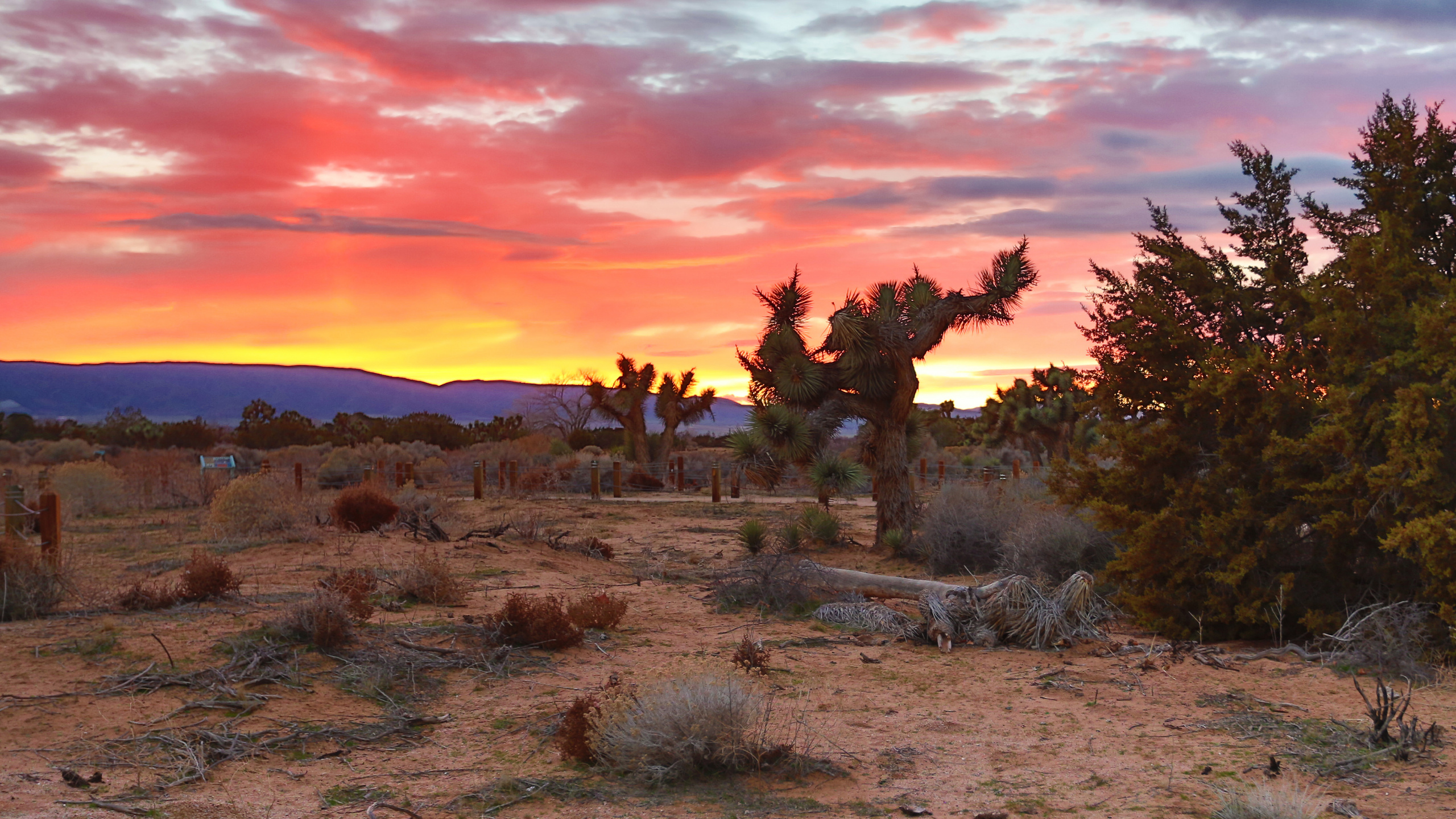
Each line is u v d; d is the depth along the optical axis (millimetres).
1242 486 10414
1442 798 5227
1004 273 17234
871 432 18844
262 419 69312
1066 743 6449
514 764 6023
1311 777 5652
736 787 5617
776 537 18719
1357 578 9797
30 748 5883
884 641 9945
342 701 7207
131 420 63406
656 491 33031
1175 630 10312
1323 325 9797
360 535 16844
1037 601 9867
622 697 6398
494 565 14188
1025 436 38188
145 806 5059
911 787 5598
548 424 50312
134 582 11062
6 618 9086
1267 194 11711
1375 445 9617
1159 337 11039
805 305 18516
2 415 59500
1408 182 10406
